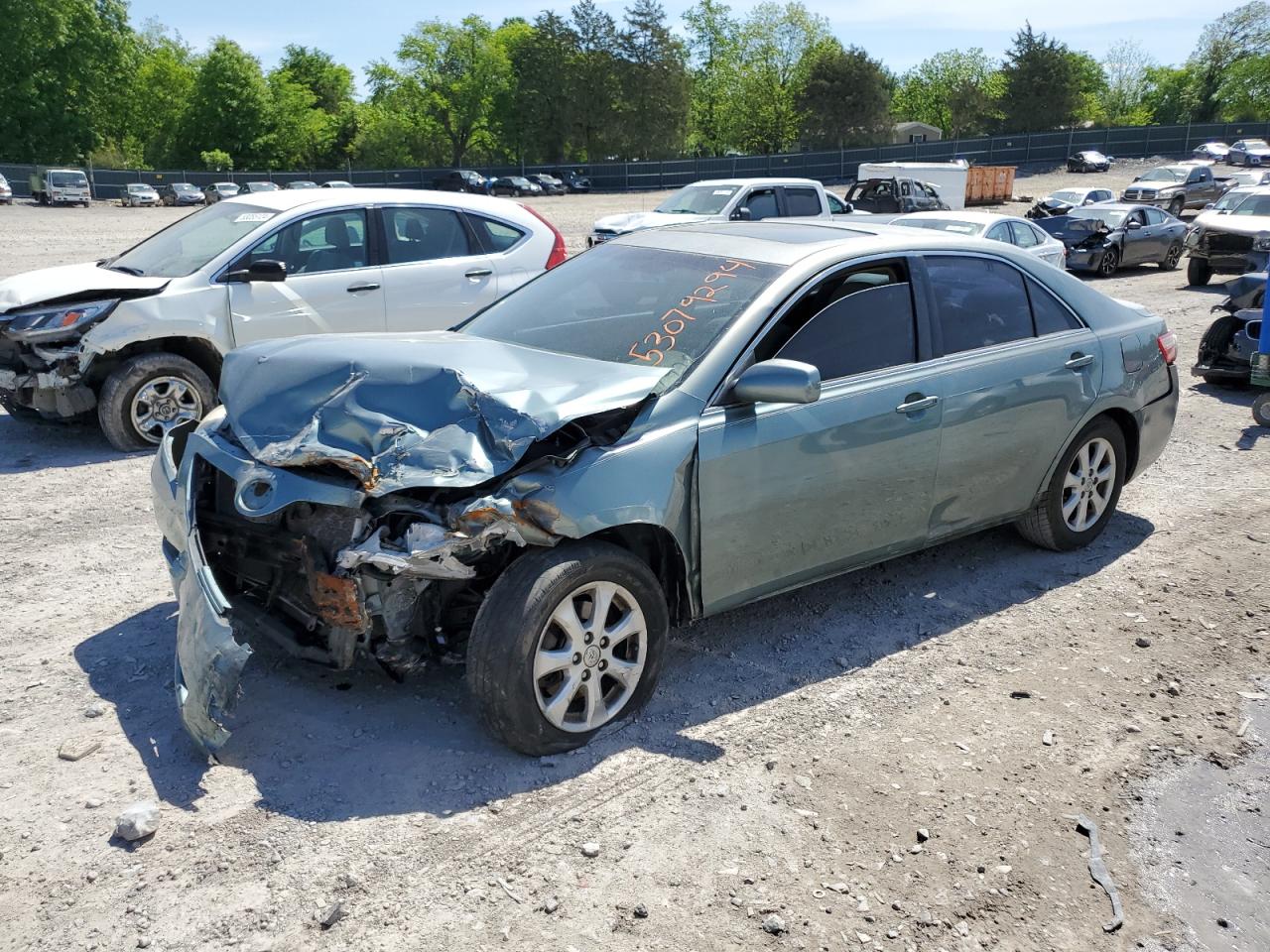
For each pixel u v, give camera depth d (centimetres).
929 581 509
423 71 9425
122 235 3116
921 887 289
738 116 9794
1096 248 1984
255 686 385
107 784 325
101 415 718
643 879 288
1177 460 736
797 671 414
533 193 6575
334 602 327
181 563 368
